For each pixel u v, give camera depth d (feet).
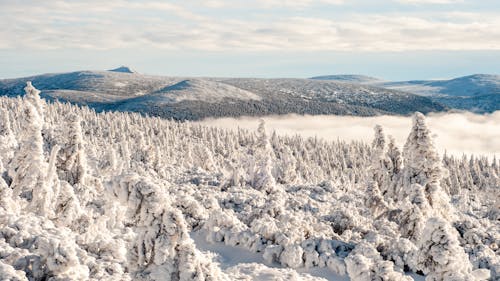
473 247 86.89
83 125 510.58
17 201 79.56
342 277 72.84
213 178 176.55
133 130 518.37
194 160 326.24
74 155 107.65
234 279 58.29
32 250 51.37
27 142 84.74
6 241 53.47
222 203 124.47
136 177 39.40
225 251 83.10
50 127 211.20
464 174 426.92
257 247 81.82
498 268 75.61
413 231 92.99
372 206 116.47
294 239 81.25
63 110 549.95
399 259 77.97
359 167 516.32
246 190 148.05
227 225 89.40
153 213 38.86
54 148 77.51
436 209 110.73
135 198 38.81
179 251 39.60
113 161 149.38
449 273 49.19
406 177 116.16
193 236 89.71
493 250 91.86
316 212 125.18
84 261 50.65
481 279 49.98
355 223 100.27
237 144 540.11
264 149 171.01
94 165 173.06
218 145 504.02
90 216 74.02
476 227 100.78
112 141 412.36
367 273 64.08
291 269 69.67
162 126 571.28
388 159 131.54
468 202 196.24
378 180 131.95
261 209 104.47
